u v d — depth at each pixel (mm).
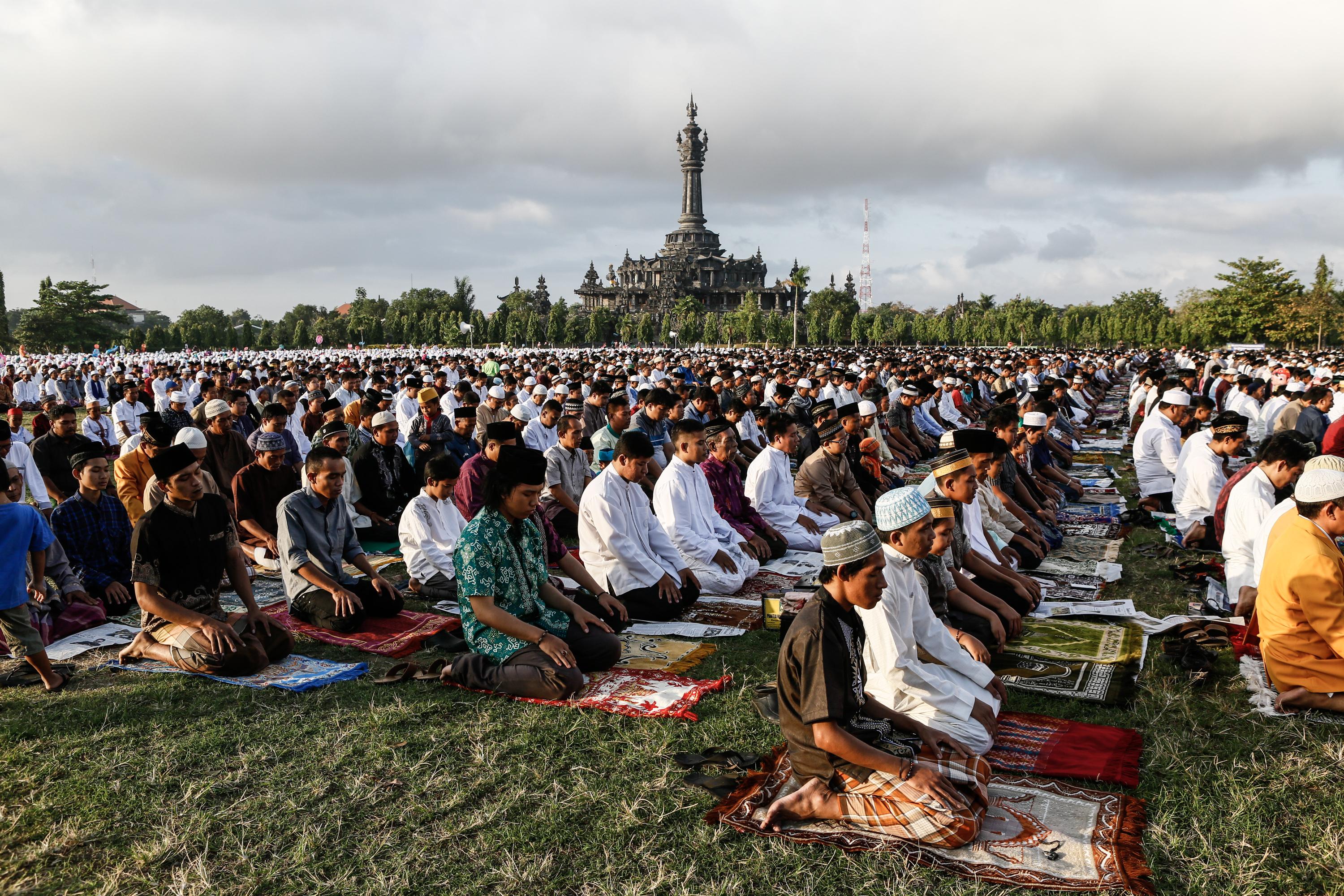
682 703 4648
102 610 6238
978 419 18609
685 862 3273
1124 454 14852
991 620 5207
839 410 9586
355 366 25281
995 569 5902
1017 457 9266
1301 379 16719
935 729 3797
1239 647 5133
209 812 3676
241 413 11695
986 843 3281
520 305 135500
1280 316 77625
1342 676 4246
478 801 3748
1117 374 37062
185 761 4117
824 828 3424
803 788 3504
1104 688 4711
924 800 3279
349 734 4371
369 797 3777
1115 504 10102
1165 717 4406
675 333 102125
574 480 8742
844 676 3377
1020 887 3043
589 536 6391
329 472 6039
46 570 5996
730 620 6176
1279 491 5770
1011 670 5008
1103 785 3725
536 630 4844
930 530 3902
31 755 4191
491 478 4941
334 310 150875
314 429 12094
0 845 3469
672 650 5551
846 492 8797
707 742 4234
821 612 3389
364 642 5754
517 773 3979
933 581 4922
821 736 3295
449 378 25984
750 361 32688
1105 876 3059
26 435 10773
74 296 95688
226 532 5414
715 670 5207
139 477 7391
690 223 136875
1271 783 3711
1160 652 5289
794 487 8711
